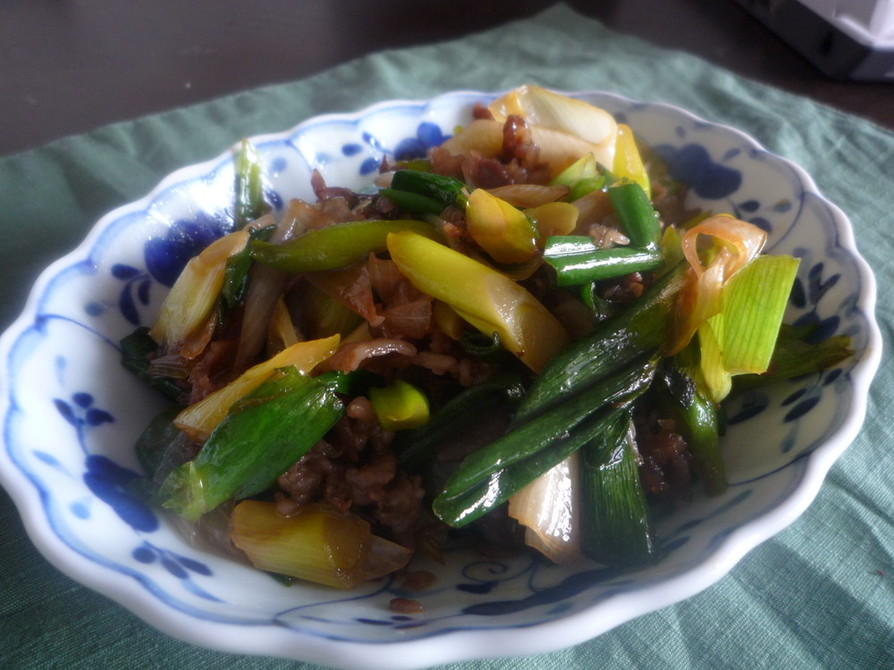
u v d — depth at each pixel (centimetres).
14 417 14
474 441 16
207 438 16
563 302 17
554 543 15
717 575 13
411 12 44
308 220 19
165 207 20
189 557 14
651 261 17
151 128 30
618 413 15
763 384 17
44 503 13
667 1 45
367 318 16
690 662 15
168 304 18
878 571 17
